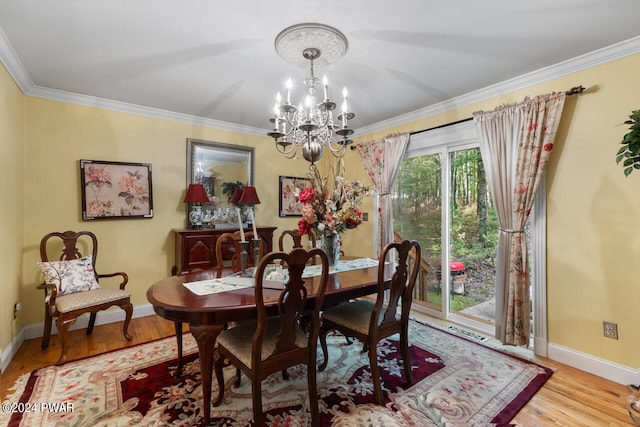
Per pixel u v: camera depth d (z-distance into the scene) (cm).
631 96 199
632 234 199
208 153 370
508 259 249
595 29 185
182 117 350
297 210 447
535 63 228
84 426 160
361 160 396
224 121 377
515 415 170
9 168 230
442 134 317
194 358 235
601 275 212
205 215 364
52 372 214
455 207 318
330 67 232
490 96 274
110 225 310
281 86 268
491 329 286
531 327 261
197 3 161
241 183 396
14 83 238
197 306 152
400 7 165
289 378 207
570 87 226
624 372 200
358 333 192
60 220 284
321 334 220
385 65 230
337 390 193
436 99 301
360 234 414
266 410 173
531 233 247
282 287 182
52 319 264
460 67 234
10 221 233
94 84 265
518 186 241
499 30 187
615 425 162
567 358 226
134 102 311
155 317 326
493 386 197
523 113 239
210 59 221
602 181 211
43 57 217
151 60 222
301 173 455
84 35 190
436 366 223
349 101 306
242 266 209
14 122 240
